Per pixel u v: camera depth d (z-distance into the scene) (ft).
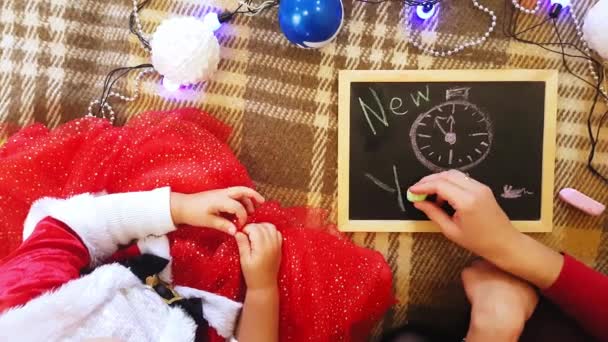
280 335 2.74
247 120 2.86
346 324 2.74
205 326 2.49
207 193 2.62
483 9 2.77
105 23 2.86
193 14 2.83
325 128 2.84
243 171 2.77
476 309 2.56
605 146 2.79
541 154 2.78
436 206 2.68
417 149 2.80
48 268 2.28
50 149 2.68
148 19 2.84
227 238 2.78
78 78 2.88
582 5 2.75
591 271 2.54
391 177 2.81
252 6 2.81
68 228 2.49
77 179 2.69
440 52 2.80
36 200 2.67
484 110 2.77
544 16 2.76
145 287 2.41
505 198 2.81
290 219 2.81
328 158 2.85
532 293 2.62
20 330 2.03
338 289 2.73
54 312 2.10
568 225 2.85
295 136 2.86
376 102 2.78
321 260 2.73
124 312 2.26
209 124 2.83
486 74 2.75
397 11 2.79
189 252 2.72
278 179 2.88
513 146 2.78
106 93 2.88
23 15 2.86
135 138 2.72
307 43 2.57
